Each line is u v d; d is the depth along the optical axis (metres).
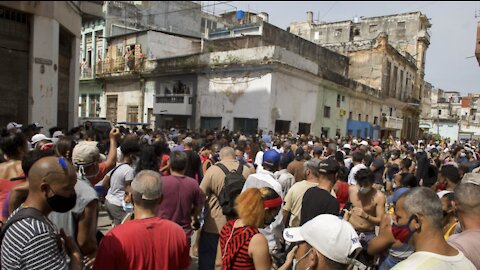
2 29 7.55
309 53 27.12
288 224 4.31
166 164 5.29
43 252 1.79
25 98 8.21
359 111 27.08
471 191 2.32
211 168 4.14
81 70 24.08
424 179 8.65
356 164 7.02
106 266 2.14
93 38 22.08
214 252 3.93
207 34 26.81
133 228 2.24
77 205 2.35
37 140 5.66
